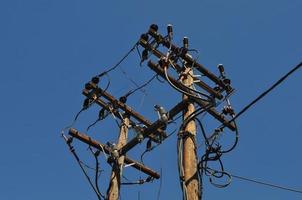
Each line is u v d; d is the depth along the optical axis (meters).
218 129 11.75
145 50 13.20
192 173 10.52
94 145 14.82
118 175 14.24
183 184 10.40
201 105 12.04
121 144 15.19
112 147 14.58
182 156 10.88
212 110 12.16
